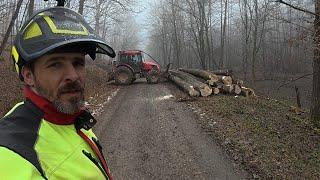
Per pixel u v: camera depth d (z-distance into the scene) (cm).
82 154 150
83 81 154
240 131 1014
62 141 145
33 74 146
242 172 761
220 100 1463
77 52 149
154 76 2202
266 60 4866
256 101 1473
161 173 768
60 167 139
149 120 1187
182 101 1487
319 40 1081
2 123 139
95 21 3741
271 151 868
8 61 1941
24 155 126
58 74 145
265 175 741
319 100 1160
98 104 1501
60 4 160
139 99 1595
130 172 774
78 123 157
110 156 862
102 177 155
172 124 1121
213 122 1115
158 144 944
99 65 3114
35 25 142
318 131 1073
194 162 820
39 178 126
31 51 138
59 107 145
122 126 1126
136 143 956
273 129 1057
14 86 1402
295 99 2602
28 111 144
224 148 893
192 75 2027
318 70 1167
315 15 1080
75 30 146
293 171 766
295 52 4512
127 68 2162
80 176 144
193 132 1031
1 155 122
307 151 894
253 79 3275
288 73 4391
